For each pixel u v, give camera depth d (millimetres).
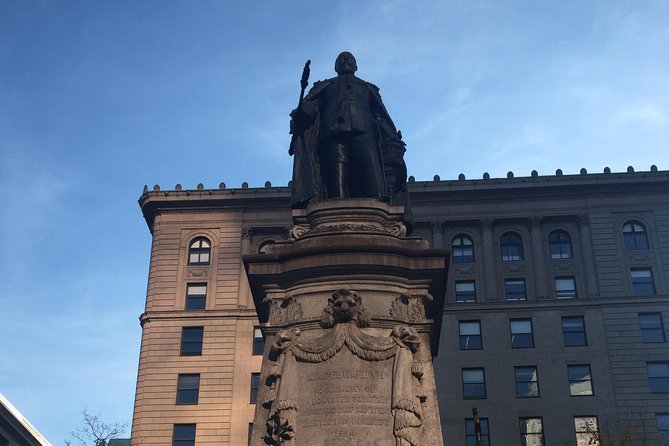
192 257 62562
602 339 57562
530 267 60188
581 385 56406
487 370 56906
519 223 61750
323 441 10445
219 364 58375
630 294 58969
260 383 11359
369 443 10375
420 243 12492
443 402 56094
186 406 57312
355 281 11875
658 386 56219
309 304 11781
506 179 62375
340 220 13195
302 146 14461
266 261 12195
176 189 64500
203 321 59875
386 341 11156
